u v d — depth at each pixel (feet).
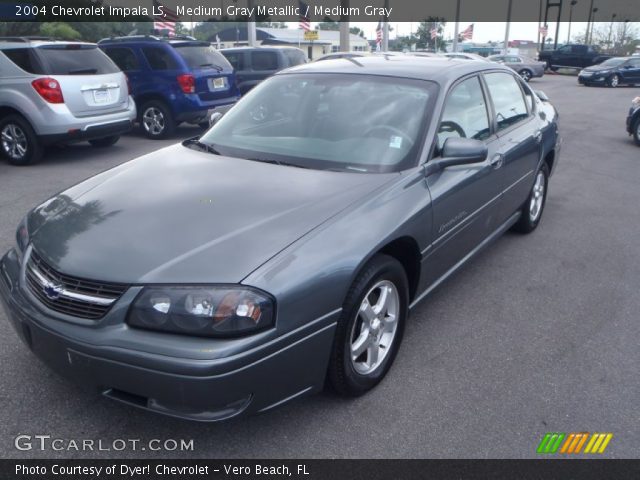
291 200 9.52
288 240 8.48
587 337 12.41
